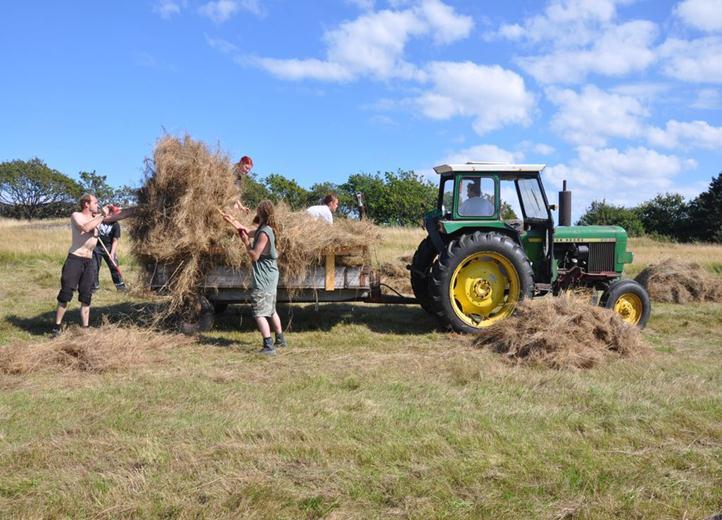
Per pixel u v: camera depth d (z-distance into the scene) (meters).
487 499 2.72
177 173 5.89
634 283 6.85
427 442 3.33
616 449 3.32
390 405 4.01
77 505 2.64
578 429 3.63
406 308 8.45
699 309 8.78
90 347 5.06
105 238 9.31
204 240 5.84
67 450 3.19
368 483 2.86
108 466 3.03
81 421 3.66
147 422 3.63
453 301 6.49
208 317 6.28
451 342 6.13
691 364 5.22
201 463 3.06
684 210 44.47
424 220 7.43
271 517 2.55
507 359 5.27
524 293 6.48
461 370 4.88
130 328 6.04
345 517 2.56
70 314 7.47
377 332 6.70
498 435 3.47
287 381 4.59
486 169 6.75
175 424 3.61
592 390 4.38
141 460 3.08
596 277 7.21
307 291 6.36
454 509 2.64
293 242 5.99
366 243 6.25
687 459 3.19
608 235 7.31
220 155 6.19
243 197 6.93
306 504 2.66
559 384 4.55
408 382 4.59
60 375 4.75
